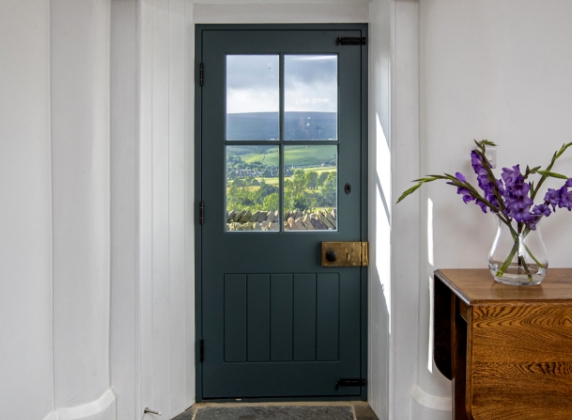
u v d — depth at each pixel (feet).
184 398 8.60
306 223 8.74
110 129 7.38
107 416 7.18
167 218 8.09
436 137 7.27
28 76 6.13
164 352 8.12
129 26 7.34
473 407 5.48
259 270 8.73
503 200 6.21
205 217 8.71
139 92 7.36
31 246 6.24
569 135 7.06
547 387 5.46
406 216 7.70
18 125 5.93
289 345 8.77
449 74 7.16
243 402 8.82
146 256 7.64
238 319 8.74
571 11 6.97
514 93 7.07
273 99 8.69
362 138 8.66
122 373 7.52
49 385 6.69
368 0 8.41
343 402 8.82
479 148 7.13
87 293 6.95
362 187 8.70
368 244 8.68
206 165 8.66
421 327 7.65
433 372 7.46
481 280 6.39
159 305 7.95
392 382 7.81
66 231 6.77
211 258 8.72
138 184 7.39
